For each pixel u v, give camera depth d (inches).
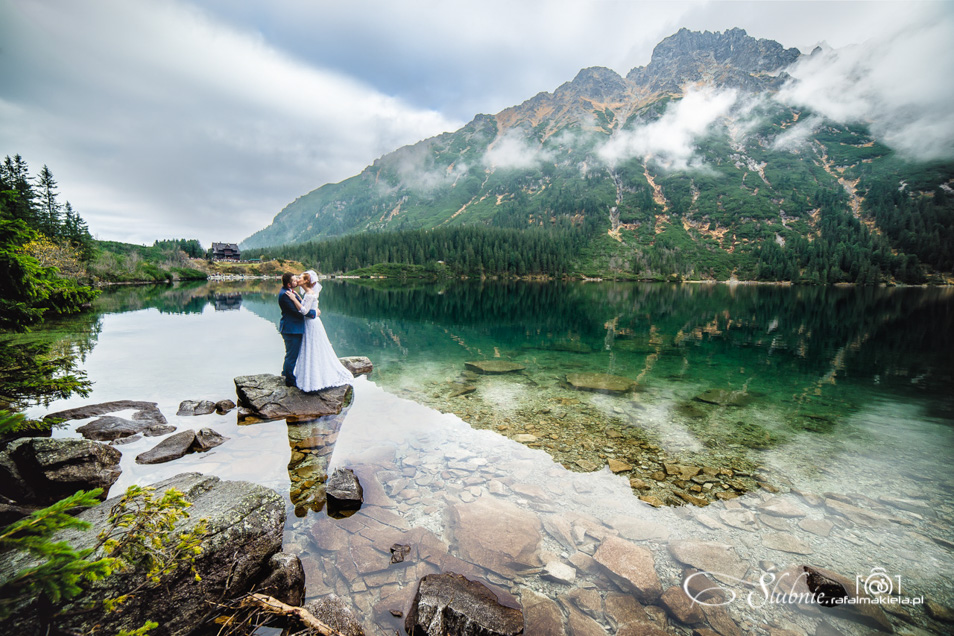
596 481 224.8
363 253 6289.4
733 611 134.5
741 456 265.4
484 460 246.1
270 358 510.6
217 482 163.9
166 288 2228.1
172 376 414.6
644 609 134.2
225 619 121.9
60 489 175.2
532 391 408.8
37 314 227.5
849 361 585.6
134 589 110.8
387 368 494.3
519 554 157.5
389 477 217.2
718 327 988.6
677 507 199.8
